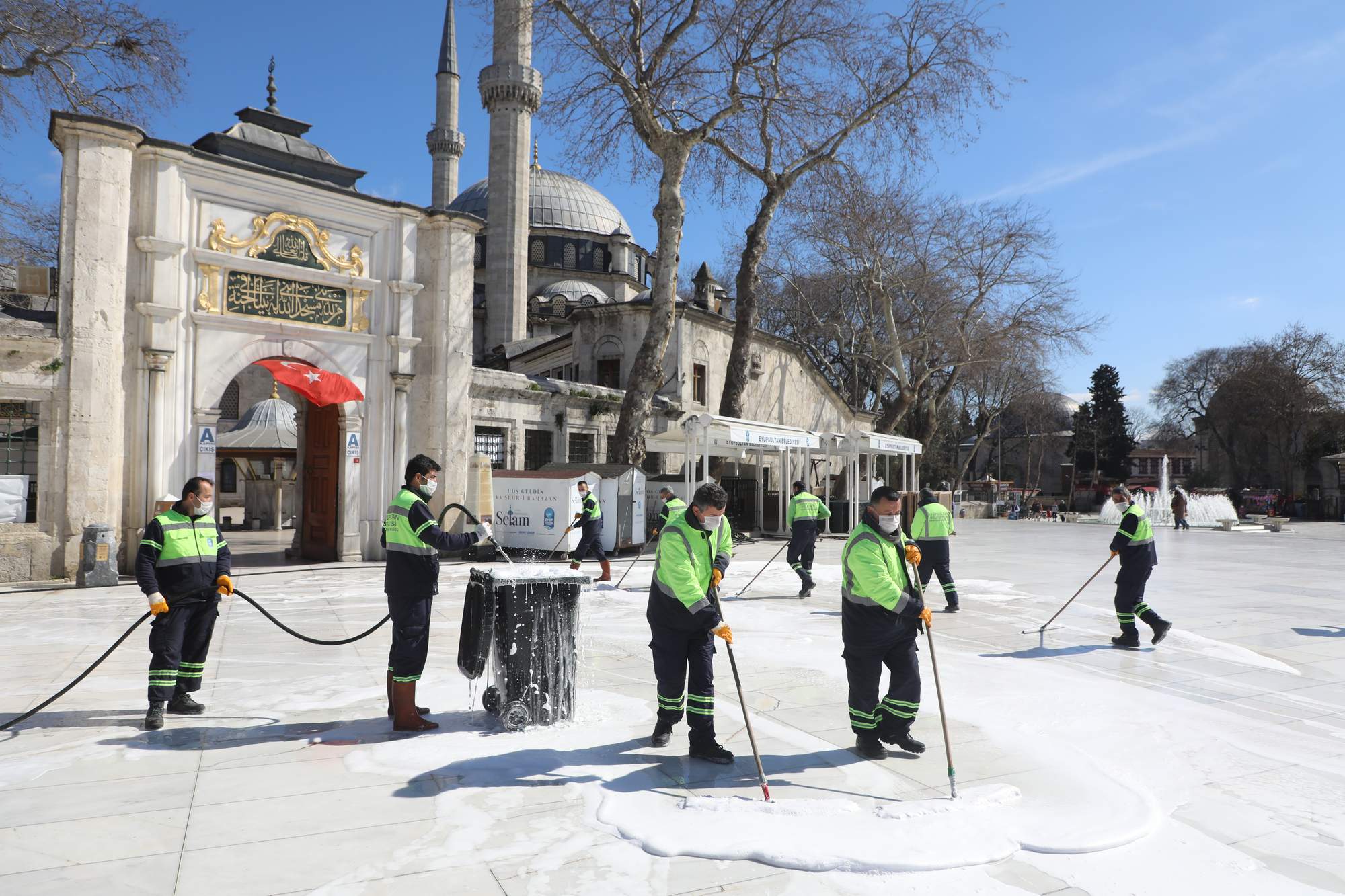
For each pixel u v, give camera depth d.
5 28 18.02
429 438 17.02
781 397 32.69
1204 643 8.59
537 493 16.80
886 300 32.50
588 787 4.28
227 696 6.14
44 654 7.55
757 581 13.85
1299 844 3.73
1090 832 3.77
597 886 3.24
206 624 5.69
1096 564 18.02
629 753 4.86
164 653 5.36
